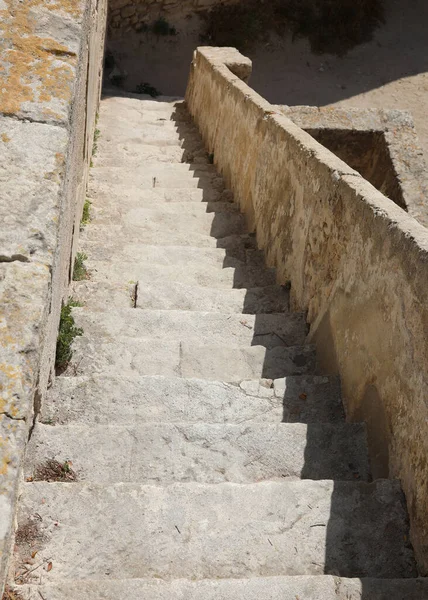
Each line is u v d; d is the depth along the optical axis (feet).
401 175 25.26
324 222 12.85
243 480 9.36
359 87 47.47
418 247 8.73
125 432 9.46
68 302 13.43
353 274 11.21
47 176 8.39
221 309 14.82
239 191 21.53
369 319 10.38
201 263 17.25
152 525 8.02
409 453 8.70
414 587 7.36
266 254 17.65
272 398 11.23
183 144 29.86
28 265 7.63
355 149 26.91
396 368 9.25
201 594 7.10
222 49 32.73
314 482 8.79
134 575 7.56
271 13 49.01
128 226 19.02
